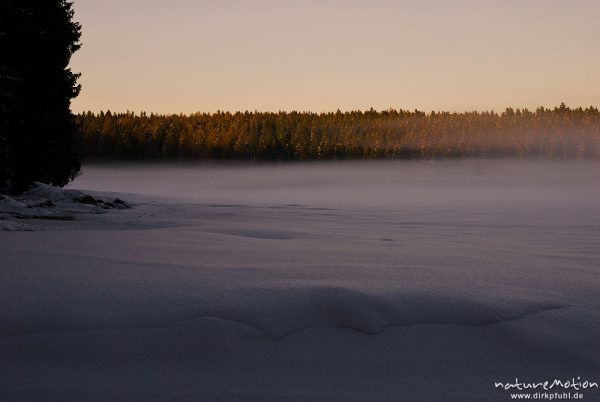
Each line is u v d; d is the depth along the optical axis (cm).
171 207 2683
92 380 344
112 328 413
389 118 17012
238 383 344
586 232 1501
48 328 411
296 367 368
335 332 422
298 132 13662
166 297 479
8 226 1161
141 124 13300
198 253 785
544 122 15875
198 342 398
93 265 636
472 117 17162
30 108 2272
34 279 539
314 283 531
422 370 366
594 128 15138
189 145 12594
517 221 2050
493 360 383
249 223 1742
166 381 345
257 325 426
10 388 331
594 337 413
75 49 2669
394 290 509
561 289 543
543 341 405
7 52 2128
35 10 2291
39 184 2395
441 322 442
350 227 1630
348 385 344
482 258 797
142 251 790
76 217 1719
